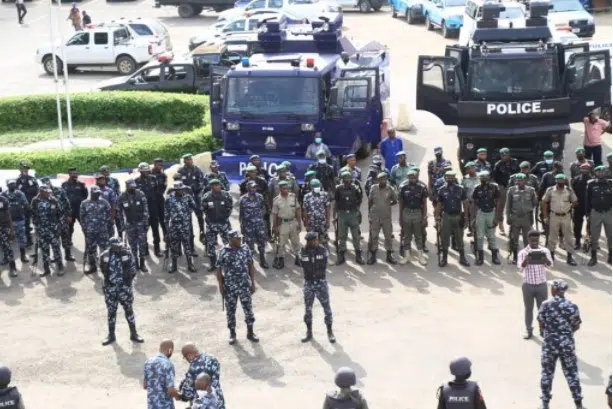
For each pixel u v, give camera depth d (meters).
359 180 23.47
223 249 18.66
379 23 57.81
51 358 18.64
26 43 54.44
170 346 15.20
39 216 22.34
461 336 18.81
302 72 26.23
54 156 29.39
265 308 20.47
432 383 17.09
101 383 17.62
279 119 26.41
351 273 22.25
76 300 21.36
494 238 22.33
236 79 26.56
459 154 27.69
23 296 21.67
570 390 16.12
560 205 21.97
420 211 22.34
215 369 14.95
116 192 23.92
